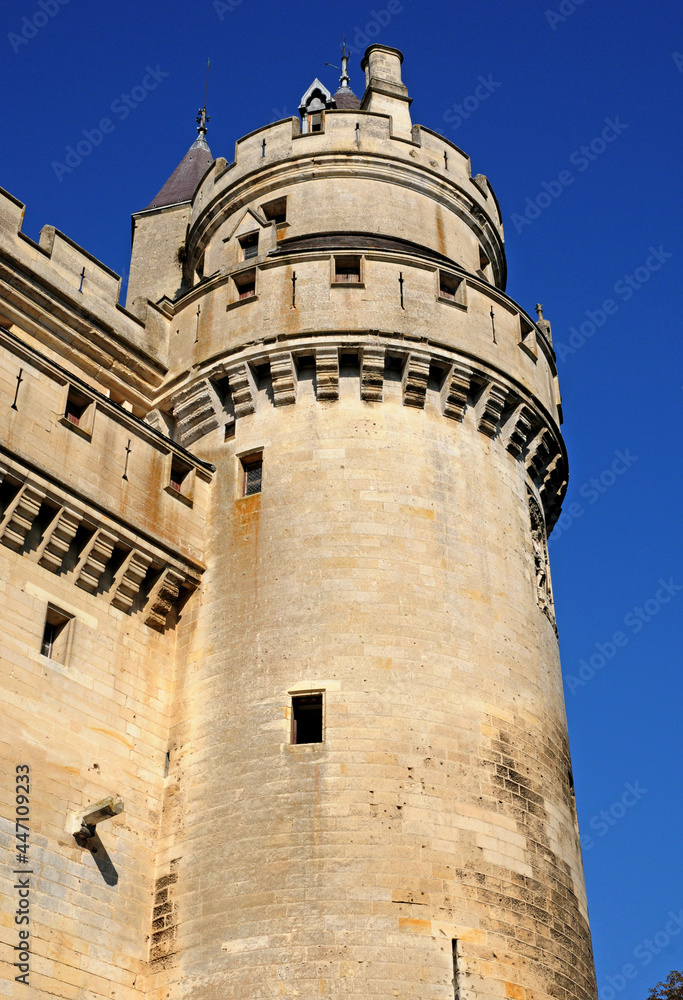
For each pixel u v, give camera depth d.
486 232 35.16
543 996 22.61
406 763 23.48
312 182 32.97
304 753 23.58
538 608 28.28
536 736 25.80
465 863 22.88
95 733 24.00
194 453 29.38
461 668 25.12
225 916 22.38
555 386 33.22
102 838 23.20
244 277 30.31
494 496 28.20
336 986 21.09
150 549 26.31
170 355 30.66
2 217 28.33
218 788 24.00
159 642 26.39
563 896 24.42
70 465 25.25
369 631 24.89
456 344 28.86
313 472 27.05
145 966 22.84
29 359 25.17
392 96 35.66
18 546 23.98
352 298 28.84
